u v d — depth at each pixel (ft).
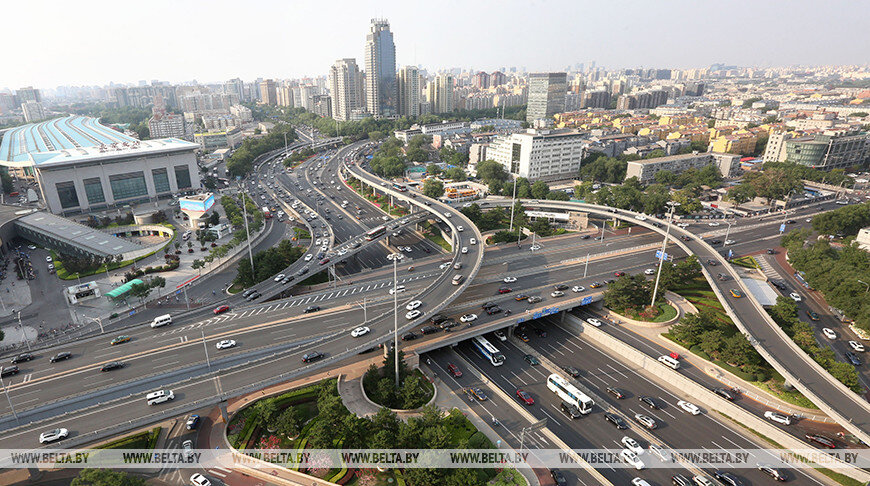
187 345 406.41
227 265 648.79
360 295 523.70
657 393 398.42
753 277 578.66
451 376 416.26
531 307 492.95
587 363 440.86
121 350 399.44
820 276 527.40
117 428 285.64
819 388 345.31
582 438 346.13
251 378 338.75
